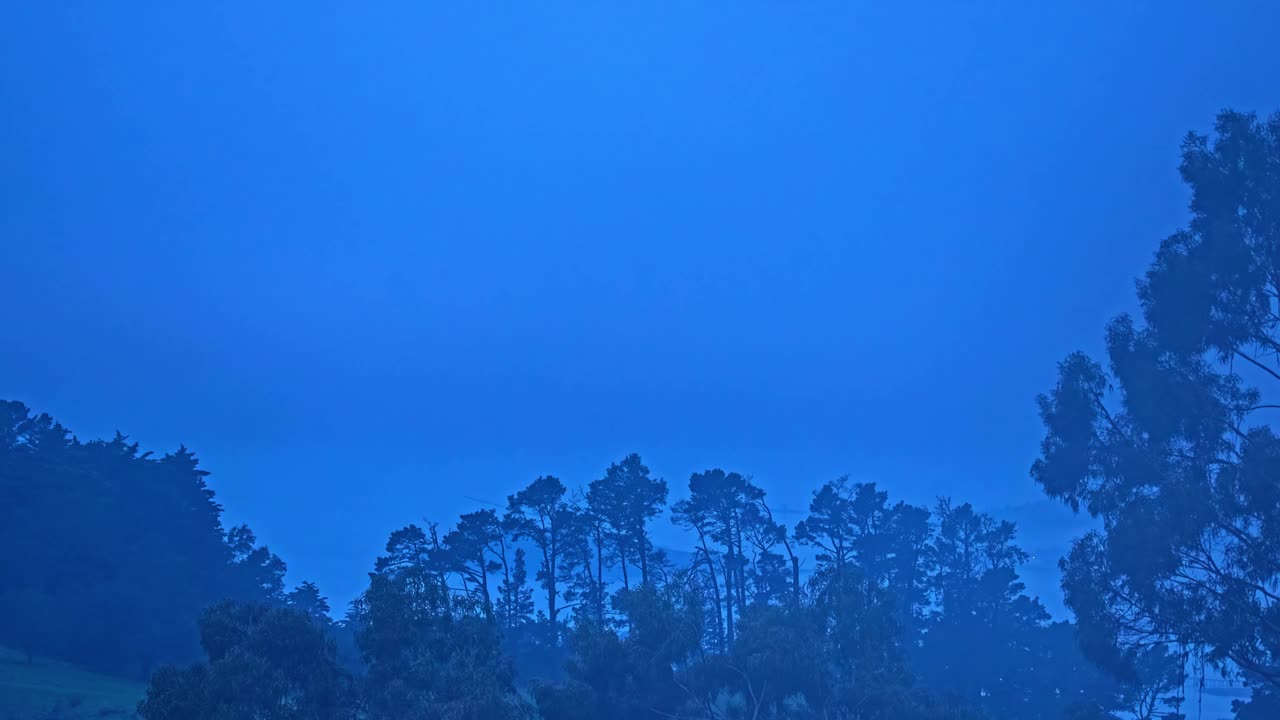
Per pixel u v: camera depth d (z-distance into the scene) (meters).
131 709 56.19
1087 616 29.38
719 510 72.25
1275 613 26.67
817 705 35.22
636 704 35.44
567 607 72.19
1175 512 27.11
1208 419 27.89
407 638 35.12
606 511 71.69
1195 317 28.30
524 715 36.38
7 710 53.59
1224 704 53.31
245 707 31.44
